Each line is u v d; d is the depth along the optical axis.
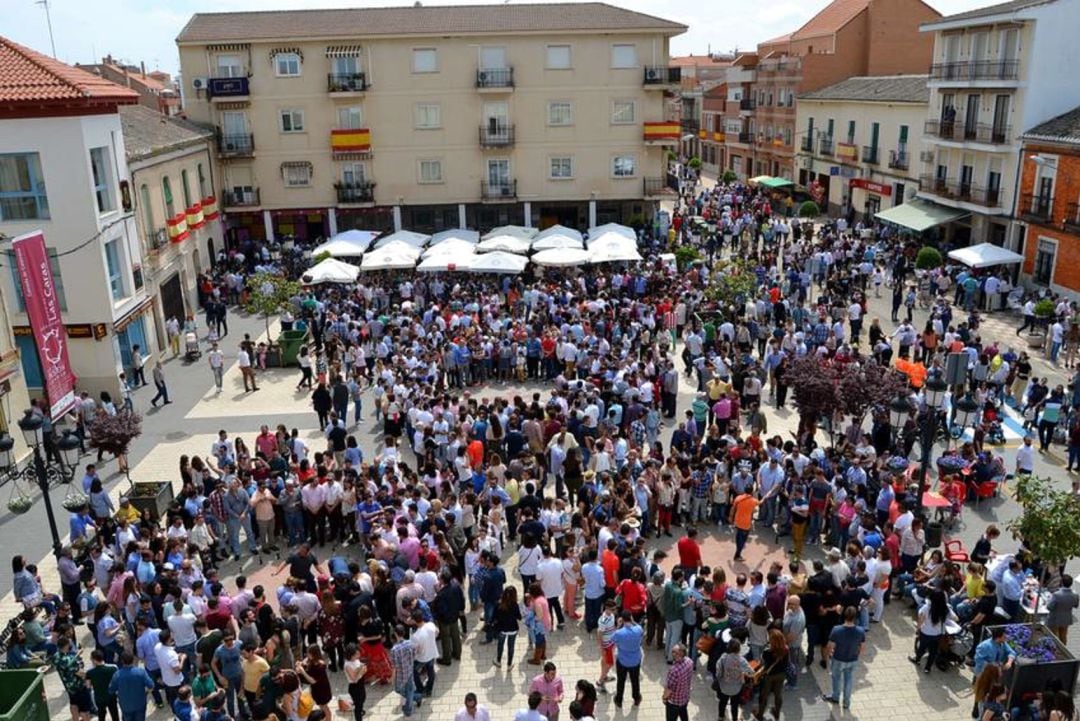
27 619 13.19
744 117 75.50
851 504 16.19
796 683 12.98
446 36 43.31
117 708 11.92
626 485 16.50
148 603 12.62
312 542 17.25
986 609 12.98
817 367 19.78
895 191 50.22
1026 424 22.66
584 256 33.88
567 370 24.45
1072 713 10.66
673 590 12.90
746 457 17.75
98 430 19.97
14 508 18.61
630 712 12.46
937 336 26.77
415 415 20.05
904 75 56.44
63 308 25.41
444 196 45.84
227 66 43.81
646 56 44.31
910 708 12.49
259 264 41.31
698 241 45.31
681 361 28.25
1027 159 36.16
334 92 43.50
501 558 15.92
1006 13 36.28
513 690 12.95
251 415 24.84
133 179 29.55
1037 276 35.88
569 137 45.31
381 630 13.09
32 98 23.56
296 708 10.79
